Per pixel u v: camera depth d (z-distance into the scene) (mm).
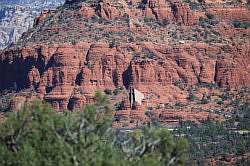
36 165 120312
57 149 123375
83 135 128125
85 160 118938
